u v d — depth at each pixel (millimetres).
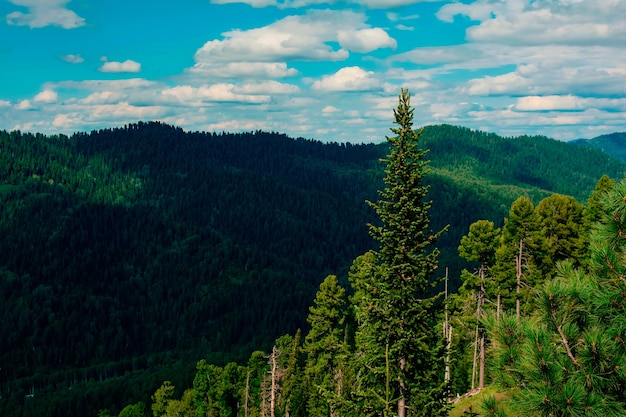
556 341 9117
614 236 9453
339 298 48500
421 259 20062
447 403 20172
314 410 45531
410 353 19875
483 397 9859
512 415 9312
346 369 37375
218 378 81250
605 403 8227
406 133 20078
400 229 20172
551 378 8570
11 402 157125
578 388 8320
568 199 43156
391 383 20234
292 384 52312
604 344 8445
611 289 8922
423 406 19625
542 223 43094
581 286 9102
